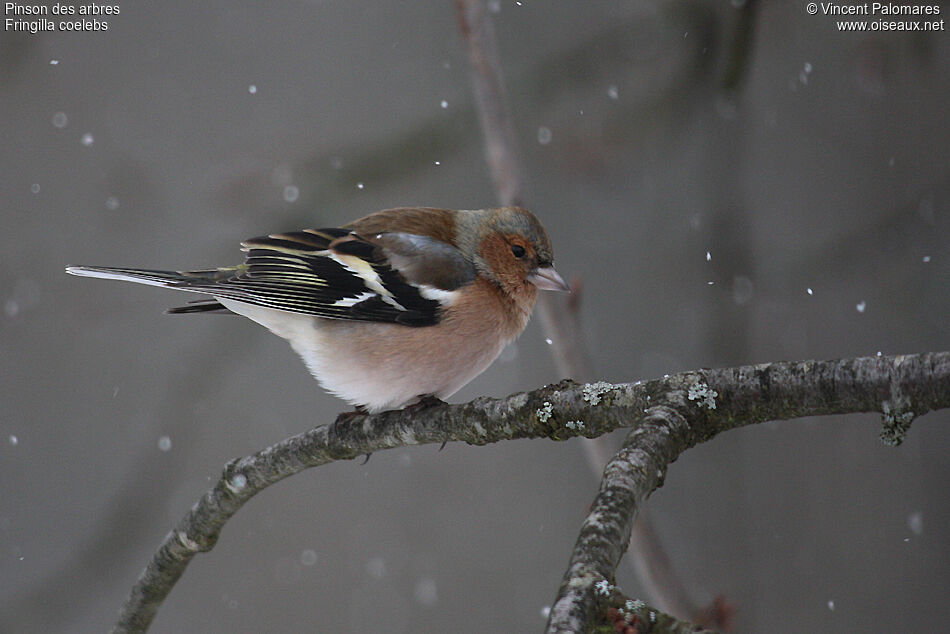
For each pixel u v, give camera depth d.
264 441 13.84
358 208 12.97
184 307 7.59
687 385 4.12
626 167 13.03
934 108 11.90
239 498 6.01
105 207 14.07
